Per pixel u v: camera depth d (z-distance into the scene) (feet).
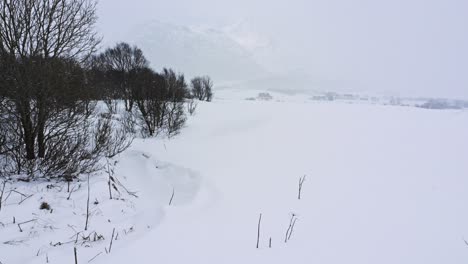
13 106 14.33
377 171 17.61
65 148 15.35
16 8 14.56
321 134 28.22
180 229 10.94
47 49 15.74
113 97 41.75
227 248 9.80
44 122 15.14
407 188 14.88
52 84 14.74
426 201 13.32
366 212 12.50
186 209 12.80
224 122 38.83
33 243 9.98
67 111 16.05
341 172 17.88
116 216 12.59
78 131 16.92
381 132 27.78
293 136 28.14
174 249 9.60
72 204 12.85
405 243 10.01
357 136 26.66
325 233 10.85
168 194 15.66
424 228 10.98
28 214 11.60
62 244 10.06
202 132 32.83
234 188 15.83
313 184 16.20
